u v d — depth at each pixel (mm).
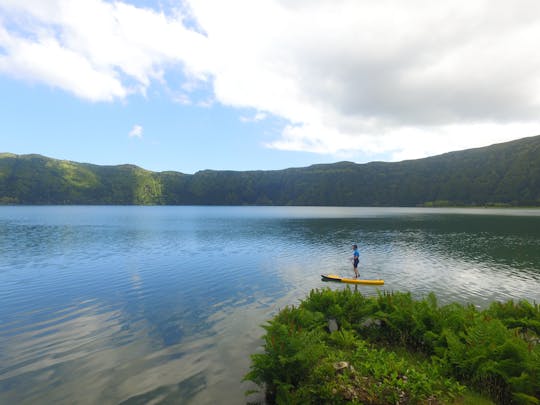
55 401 8648
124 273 26266
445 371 8430
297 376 8273
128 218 111312
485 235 56438
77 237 52938
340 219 108812
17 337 13258
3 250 38531
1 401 8641
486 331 8719
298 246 43312
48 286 22031
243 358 11281
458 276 25078
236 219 110312
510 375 7449
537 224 79625
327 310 13297
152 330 14055
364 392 7508
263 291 20781
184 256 34781
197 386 9383
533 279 24016
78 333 13711
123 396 8883
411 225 80375
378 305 12945
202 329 14172
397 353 10297
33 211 154375
